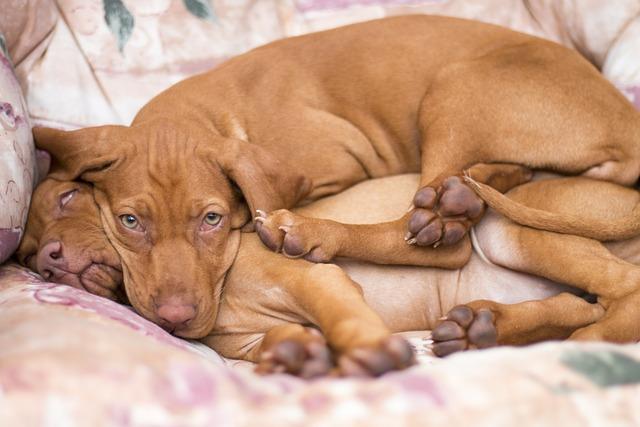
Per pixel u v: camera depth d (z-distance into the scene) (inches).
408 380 25.4
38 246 35.4
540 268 35.3
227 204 34.2
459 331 32.5
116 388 24.4
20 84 39.7
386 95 39.1
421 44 39.4
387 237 35.0
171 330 33.0
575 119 36.5
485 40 39.2
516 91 36.8
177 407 24.4
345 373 26.9
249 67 39.1
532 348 27.2
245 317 34.3
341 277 32.0
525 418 24.8
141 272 33.5
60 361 24.8
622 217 35.8
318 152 38.0
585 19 42.8
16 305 30.2
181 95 38.3
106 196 34.6
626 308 33.9
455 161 36.5
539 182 36.7
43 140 35.9
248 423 24.3
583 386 25.6
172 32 42.2
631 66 41.4
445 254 35.4
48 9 40.7
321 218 35.9
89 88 40.8
